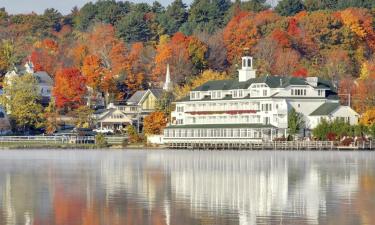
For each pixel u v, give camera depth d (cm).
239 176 19738
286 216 13200
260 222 12712
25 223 12725
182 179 18938
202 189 16712
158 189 16675
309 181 18362
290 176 19675
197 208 13950
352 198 15162
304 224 12550
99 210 13788
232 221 12812
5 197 15488
